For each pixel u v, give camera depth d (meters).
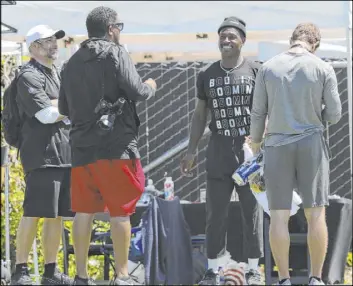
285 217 24.73
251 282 28.16
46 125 26.02
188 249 29.47
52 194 25.77
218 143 28.09
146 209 29.55
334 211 30.41
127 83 23.70
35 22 31.34
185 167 29.28
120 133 23.78
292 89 24.53
